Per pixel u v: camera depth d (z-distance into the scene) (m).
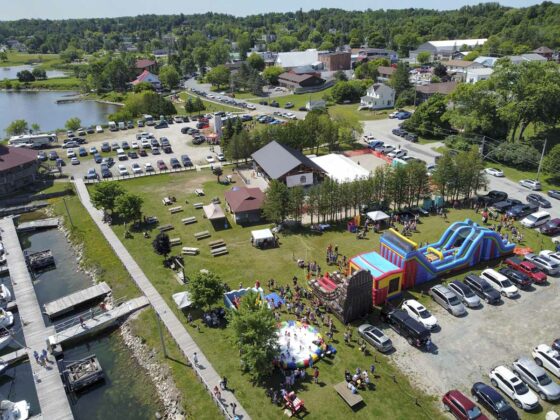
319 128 110.44
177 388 42.62
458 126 112.19
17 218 84.31
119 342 50.72
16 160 94.94
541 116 99.81
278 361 43.34
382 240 57.41
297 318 50.41
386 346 44.94
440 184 78.25
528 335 47.00
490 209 76.62
